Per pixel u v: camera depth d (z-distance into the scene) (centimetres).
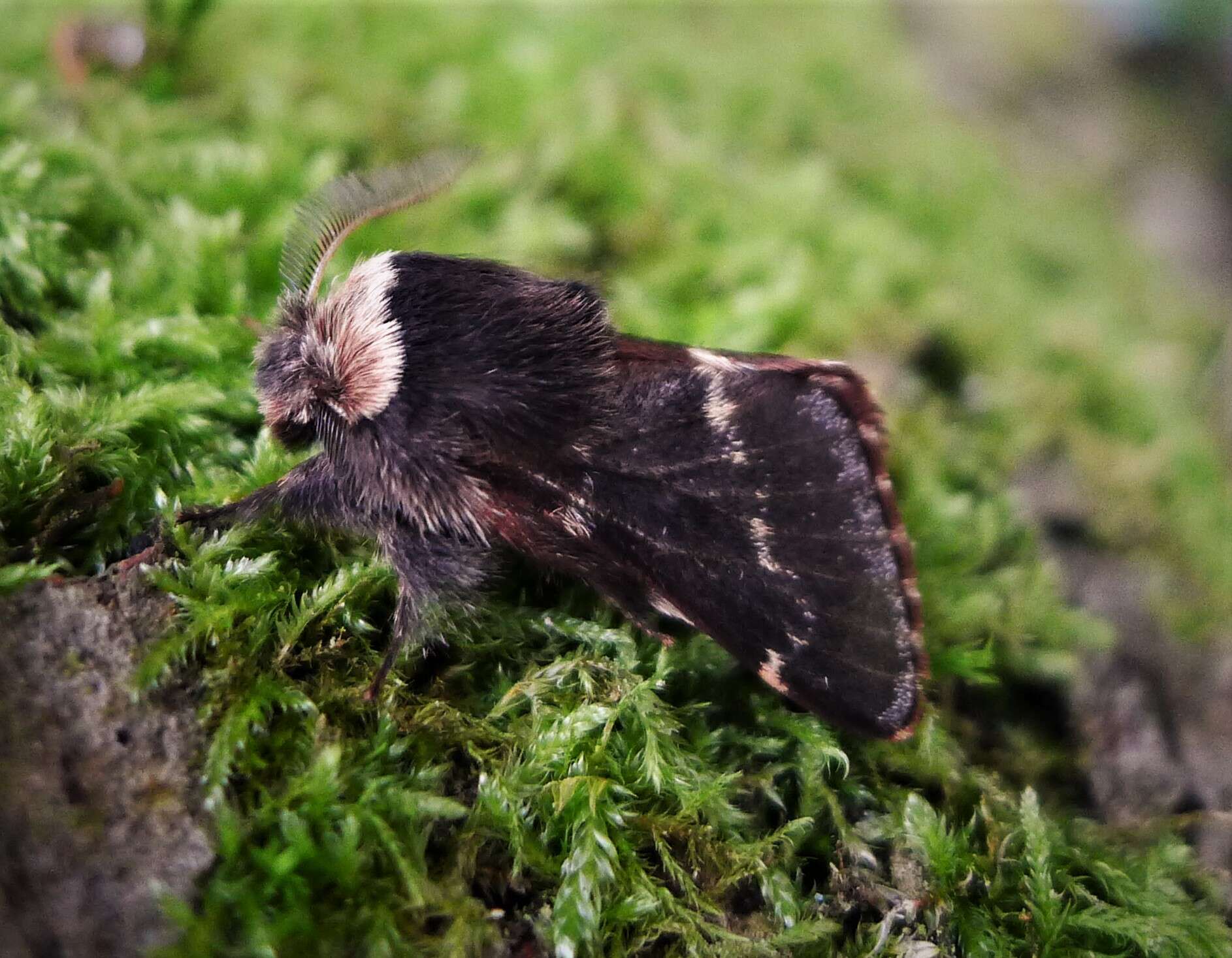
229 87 9
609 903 6
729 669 6
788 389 6
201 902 5
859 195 10
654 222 8
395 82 9
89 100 8
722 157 10
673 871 6
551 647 6
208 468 7
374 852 6
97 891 5
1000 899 6
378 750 6
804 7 14
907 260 9
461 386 6
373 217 7
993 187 12
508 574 6
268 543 6
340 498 6
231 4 10
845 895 6
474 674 6
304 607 6
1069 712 7
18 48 9
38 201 7
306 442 6
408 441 6
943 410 8
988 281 10
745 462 6
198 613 6
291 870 6
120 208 7
